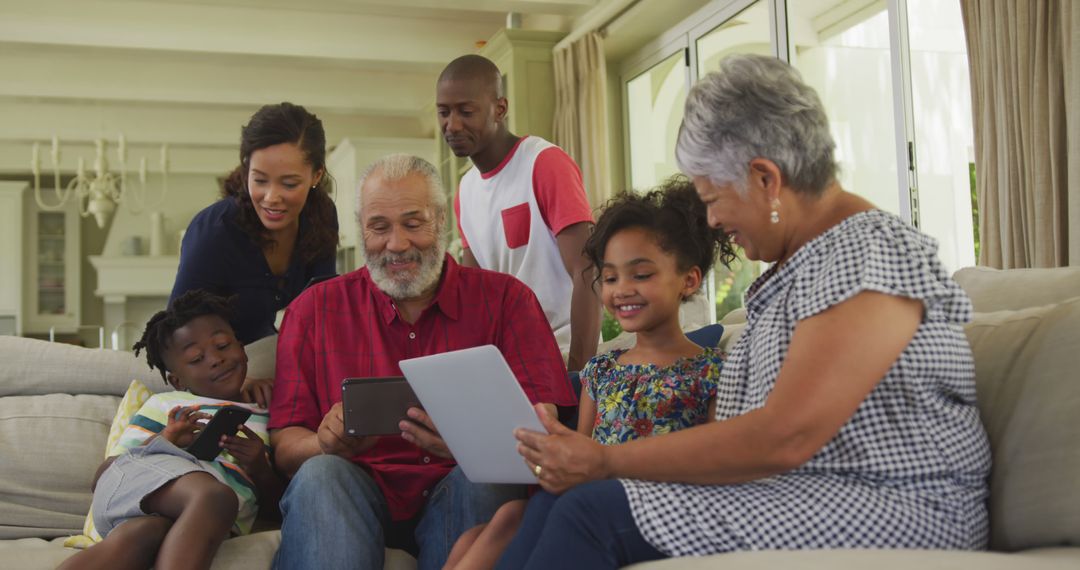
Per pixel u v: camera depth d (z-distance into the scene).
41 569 1.83
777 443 1.22
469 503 1.77
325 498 1.71
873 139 4.01
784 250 1.40
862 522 1.23
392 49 6.67
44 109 8.34
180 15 6.25
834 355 1.21
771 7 4.69
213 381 2.18
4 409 2.35
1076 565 1.07
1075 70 2.88
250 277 2.61
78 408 2.38
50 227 10.73
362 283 2.11
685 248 1.83
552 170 2.83
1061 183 3.03
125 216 10.71
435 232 2.01
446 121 2.91
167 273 10.49
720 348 2.04
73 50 6.28
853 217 1.32
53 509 2.24
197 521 1.72
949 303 1.29
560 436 1.37
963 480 1.30
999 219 3.22
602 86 5.70
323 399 2.02
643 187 6.14
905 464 1.26
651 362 1.85
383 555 1.79
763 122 1.33
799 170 1.34
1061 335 1.35
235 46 6.36
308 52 6.51
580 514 1.25
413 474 1.91
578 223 2.77
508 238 2.96
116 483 1.82
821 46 4.35
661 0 5.27
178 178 10.85
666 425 1.77
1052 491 1.25
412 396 1.73
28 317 10.59
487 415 1.46
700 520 1.25
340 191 8.84
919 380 1.27
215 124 8.73
